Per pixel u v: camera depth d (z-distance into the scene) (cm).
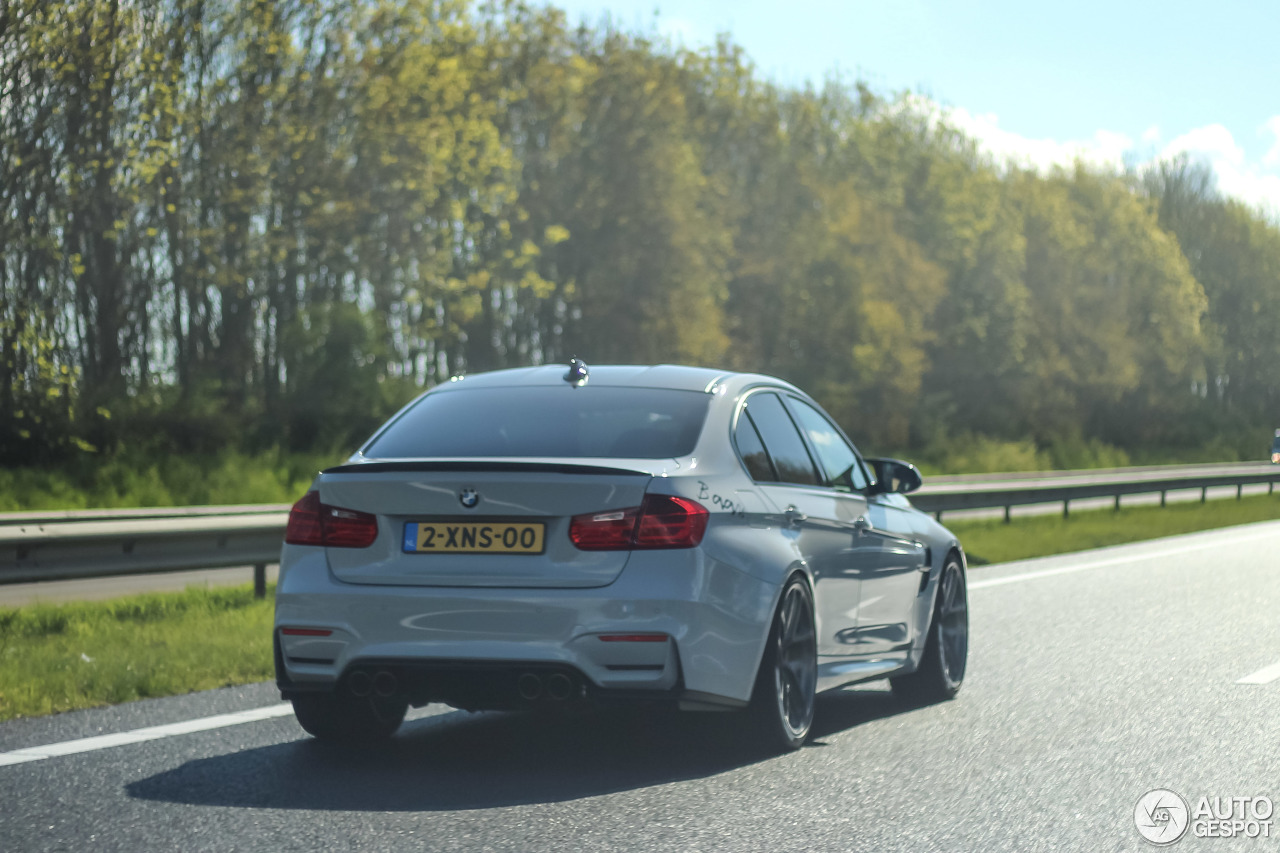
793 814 484
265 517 1360
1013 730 652
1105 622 1073
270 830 459
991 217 6556
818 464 669
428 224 3853
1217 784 537
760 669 571
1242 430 8712
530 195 4609
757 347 5906
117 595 1322
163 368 3406
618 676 522
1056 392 7225
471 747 606
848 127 6166
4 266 2723
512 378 645
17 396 2675
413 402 640
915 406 6222
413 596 534
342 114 3609
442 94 3791
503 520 534
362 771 554
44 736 624
